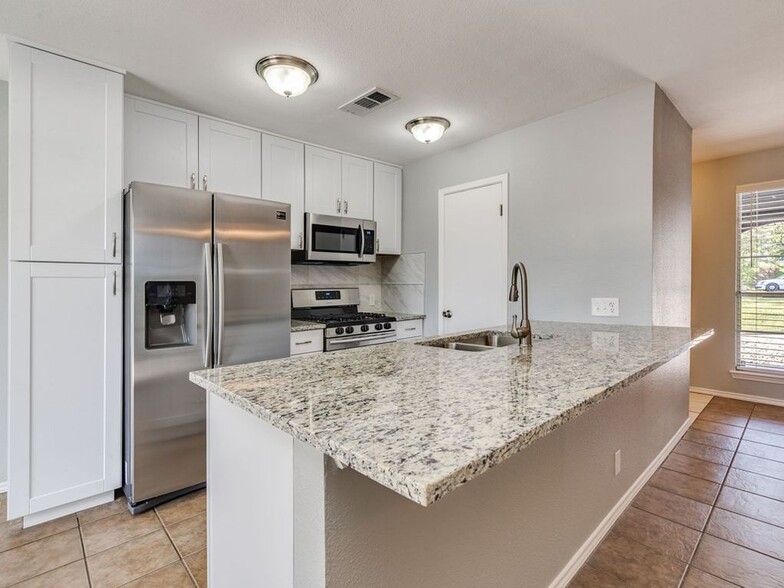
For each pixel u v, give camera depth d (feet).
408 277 12.92
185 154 8.71
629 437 7.03
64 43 6.43
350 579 2.79
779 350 12.09
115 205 7.14
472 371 4.09
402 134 10.30
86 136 6.88
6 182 7.48
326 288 12.61
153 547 5.93
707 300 13.16
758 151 12.05
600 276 8.48
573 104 8.66
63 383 6.64
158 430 7.07
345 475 2.76
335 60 6.95
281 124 9.62
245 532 3.73
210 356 7.58
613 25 6.05
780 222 11.91
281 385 3.54
